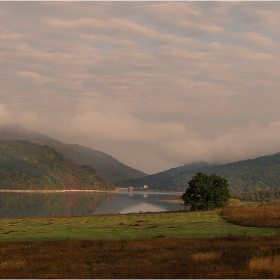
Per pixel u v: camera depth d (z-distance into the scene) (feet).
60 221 262.88
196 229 201.57
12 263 109.81
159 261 111.55
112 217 287.89
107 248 136.87
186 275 91.81
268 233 180.45
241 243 142.92
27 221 267.18
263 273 92.07
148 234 181.68
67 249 137.49
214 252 118.42
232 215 270.67
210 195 359.66
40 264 111.75
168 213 322.34
